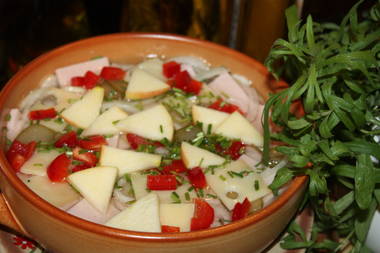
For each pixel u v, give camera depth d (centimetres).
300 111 53
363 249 52
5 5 73
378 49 46
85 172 48
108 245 43
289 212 48
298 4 61
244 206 48
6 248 48
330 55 51
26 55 72
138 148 51
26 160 50
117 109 53
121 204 48
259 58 66
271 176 51
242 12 67
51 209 44
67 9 75
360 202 46
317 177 47
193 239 43
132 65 60
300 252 51
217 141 53
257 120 57
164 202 48
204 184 49
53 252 49
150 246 43
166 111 53
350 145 46
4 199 50
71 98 55
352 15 49
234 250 45
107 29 74
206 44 60
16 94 54
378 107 49
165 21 69
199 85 57
